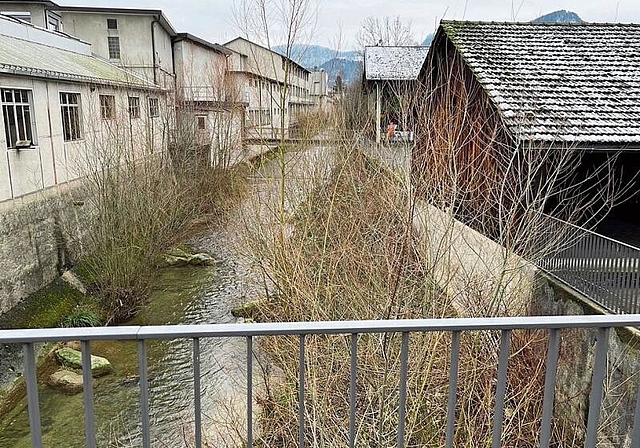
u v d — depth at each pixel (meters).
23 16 19.45
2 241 8.90
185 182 14.77
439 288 6.47
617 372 5.25
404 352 1.46
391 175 7.19
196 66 28.50
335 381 5.40
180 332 1.35
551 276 6.57
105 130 13.23
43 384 7.40
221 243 13.54
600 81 8.69
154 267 11.73
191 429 6.25
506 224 6.68
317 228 7.70
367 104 12.66
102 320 9.70
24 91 10.22
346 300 6.31
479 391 5.51
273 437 5.54
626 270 5.36
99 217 10.56
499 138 7.73
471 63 9.14
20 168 9.74
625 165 9.38
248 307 9.24
